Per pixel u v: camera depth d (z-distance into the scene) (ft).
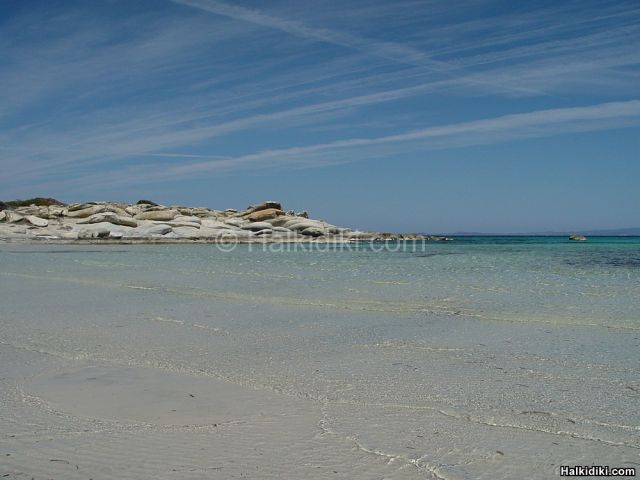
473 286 50.62
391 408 17.51
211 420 16.48
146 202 279.08
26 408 17.62
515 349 25.49
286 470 13.12
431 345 26.53
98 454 14.02
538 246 184.44
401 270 70.13
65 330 30.42
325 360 23.76
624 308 37.19
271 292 46.62
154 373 21.77
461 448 14.38
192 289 48.88
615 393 18.85
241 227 219.20
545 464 13.46
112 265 79.97
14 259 94.53
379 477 12.75
